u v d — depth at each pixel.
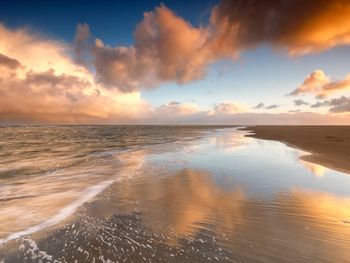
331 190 9.01
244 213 6.79
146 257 4.58
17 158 18.52
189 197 8.34
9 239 5.43
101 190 9.38
